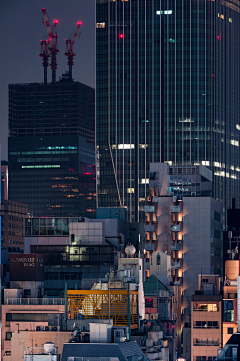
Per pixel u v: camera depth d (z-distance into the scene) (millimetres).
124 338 151375
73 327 180750
